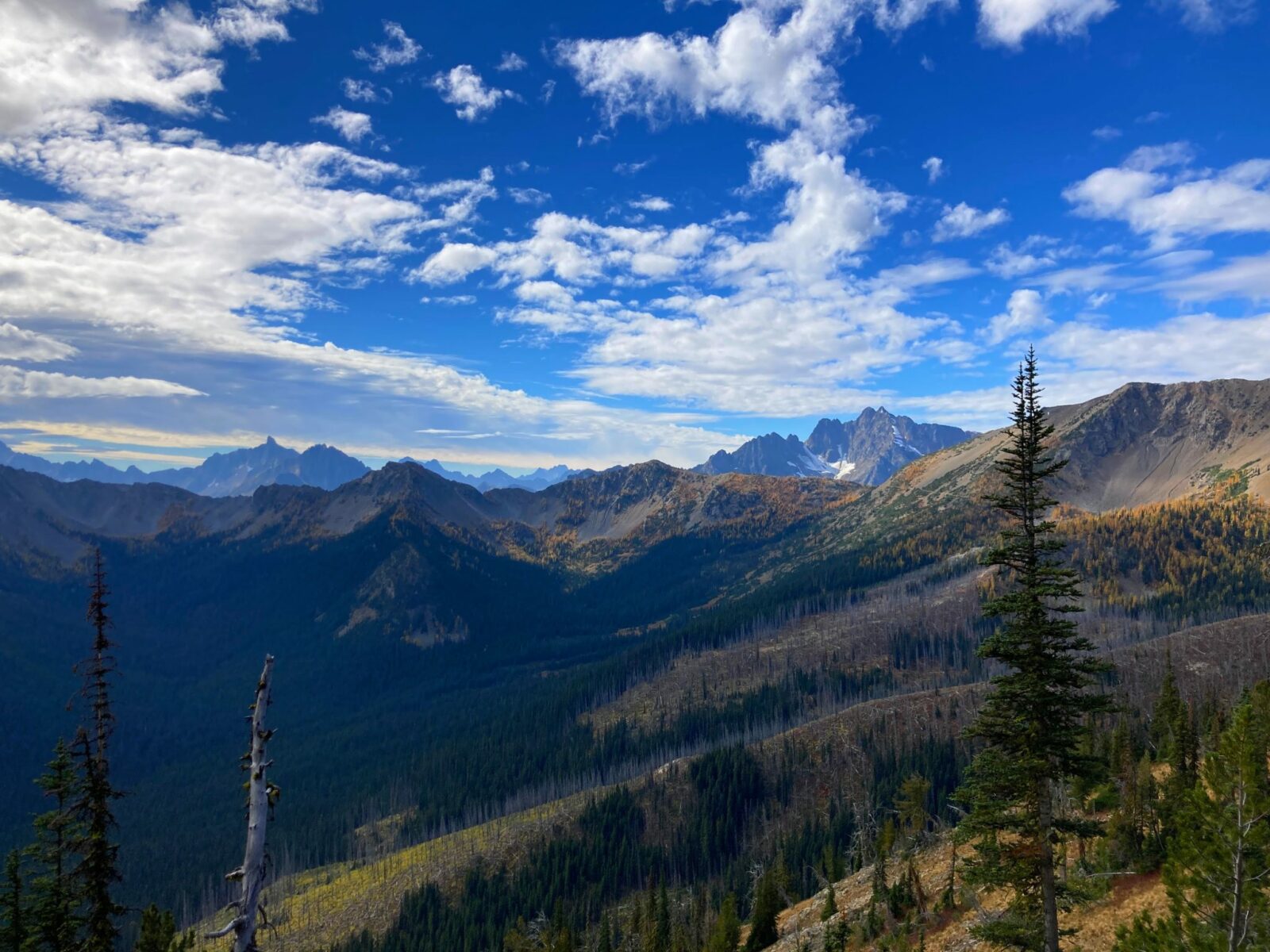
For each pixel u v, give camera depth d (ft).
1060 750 86.22
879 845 257.75
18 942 108.58
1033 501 89.20
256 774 52.21
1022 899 94.38
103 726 111.34
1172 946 81.41
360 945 456.45
